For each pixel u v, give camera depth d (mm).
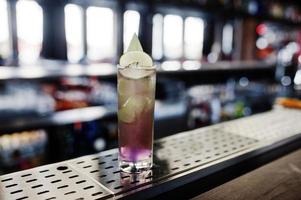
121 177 768
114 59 3482
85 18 3305
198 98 3139
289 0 4871
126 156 788
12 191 684
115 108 2602
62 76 2586
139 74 716
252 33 5094
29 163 2201
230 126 1306
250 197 778
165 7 3152
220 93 3461
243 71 4676
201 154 951
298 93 3818
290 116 1523
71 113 2391
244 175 913
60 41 3189
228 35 4949
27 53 3004
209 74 4227
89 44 3391
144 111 755
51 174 780
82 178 759
